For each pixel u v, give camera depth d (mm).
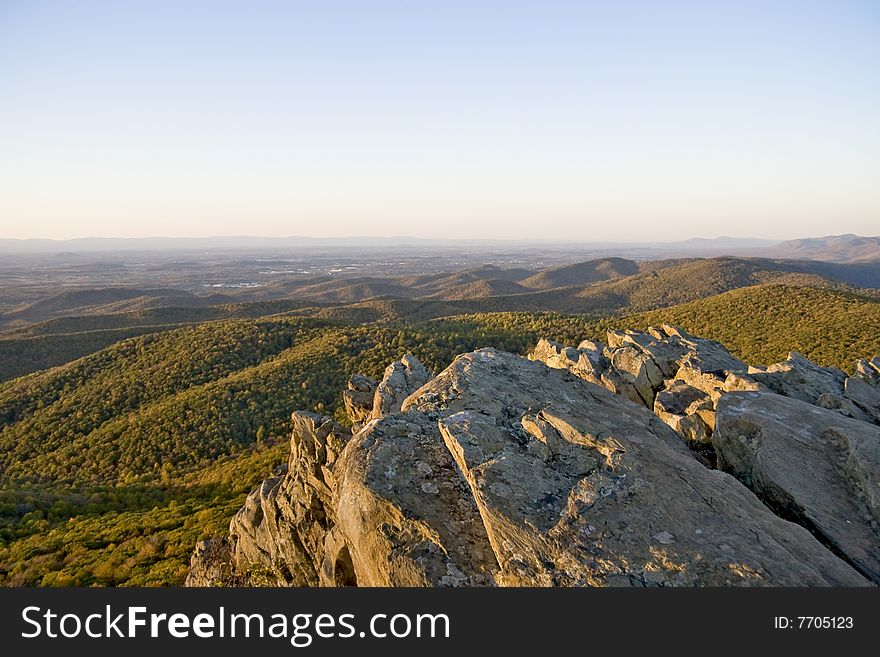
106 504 44062
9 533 36312
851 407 14320
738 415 12797
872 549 9219
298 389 77250
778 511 10828
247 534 20672
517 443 11195
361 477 10445
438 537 9180
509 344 94188
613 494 9211
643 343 20891
